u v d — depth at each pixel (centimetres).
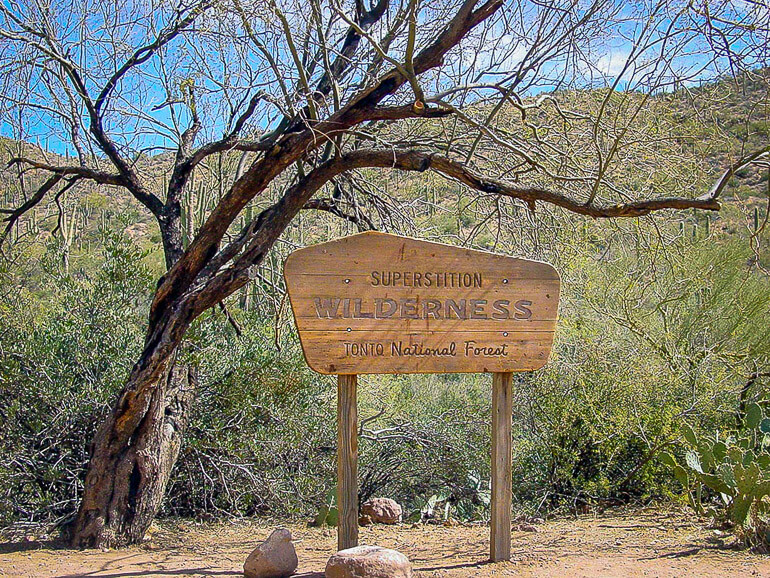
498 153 736
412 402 1170
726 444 650
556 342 920
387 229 815
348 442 496
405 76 559
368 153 615
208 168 822
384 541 667
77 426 810
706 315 1013
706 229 1048
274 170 622
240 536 725
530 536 650
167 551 632
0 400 804
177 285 661
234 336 930
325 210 819
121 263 873
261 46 636
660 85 571
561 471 859
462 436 1022
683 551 558
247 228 659
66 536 669
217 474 870
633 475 855
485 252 516
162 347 627
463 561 539
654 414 845
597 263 997
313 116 641
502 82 628
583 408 870
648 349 921
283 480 912
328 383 973
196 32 725
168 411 720
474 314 513
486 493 916
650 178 693
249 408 886
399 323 499
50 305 939
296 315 482
